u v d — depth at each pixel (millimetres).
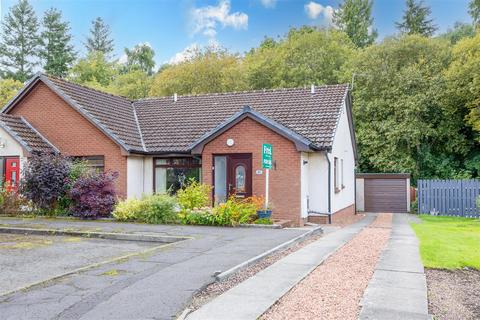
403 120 32656
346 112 23562
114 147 19500
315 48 40969
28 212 17812
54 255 10586
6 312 6035
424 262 9297
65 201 17562
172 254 9859
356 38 51969
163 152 19672
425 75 32875
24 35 57312
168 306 6211
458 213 25297
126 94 47469
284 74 39125
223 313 5859
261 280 7609
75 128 20188
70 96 20344
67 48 59125
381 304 6297
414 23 47562
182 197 16344
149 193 20016
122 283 7410
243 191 17766
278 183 17234
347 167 24016
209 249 10461
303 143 16766
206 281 7461
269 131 17438
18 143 19078
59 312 6008
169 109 23375
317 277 7898
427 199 26203
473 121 30375
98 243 12305
